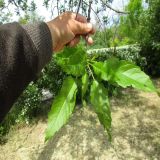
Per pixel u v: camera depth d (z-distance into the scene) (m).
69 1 1.85
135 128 6.82
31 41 0.68
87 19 0.94
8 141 6.77
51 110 0.66
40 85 8.07
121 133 6.61
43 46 0.70
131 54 9.82
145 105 8.02
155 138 6.37
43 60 0.71
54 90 8.13
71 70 0.69
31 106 7.69
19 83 0.67
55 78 8.11
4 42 0.65
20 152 6.38
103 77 0.68
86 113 7.53
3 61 0.64
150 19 9.38
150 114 7.53
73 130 6.84
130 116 7.45
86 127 6.96
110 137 0.67
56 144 6.40
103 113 0.67
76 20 0.84
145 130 6.73
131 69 0.66
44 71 8.00
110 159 5.77
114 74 0.67
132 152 5.91
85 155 5.96
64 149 6.21
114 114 7.59
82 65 0.69
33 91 7.77
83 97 0.69
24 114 7.54
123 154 5.86
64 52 0.70
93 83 0.69
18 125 7.31
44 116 7.73
